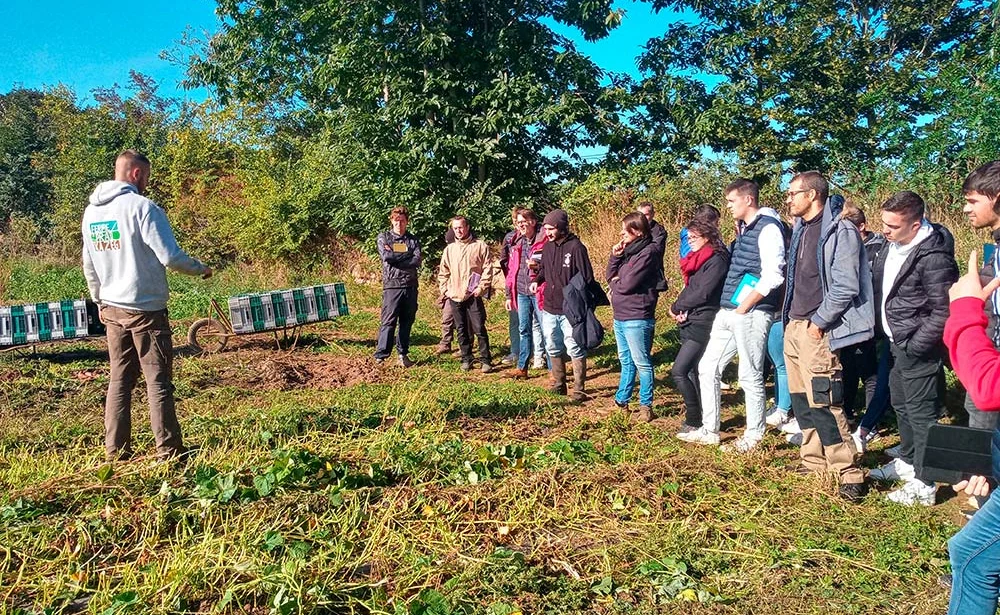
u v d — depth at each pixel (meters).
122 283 4.52
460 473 4.75
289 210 17.20
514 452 5.14
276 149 21.58
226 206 19.09
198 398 6.86
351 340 10.68
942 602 3.29
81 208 22.92
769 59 15.74
